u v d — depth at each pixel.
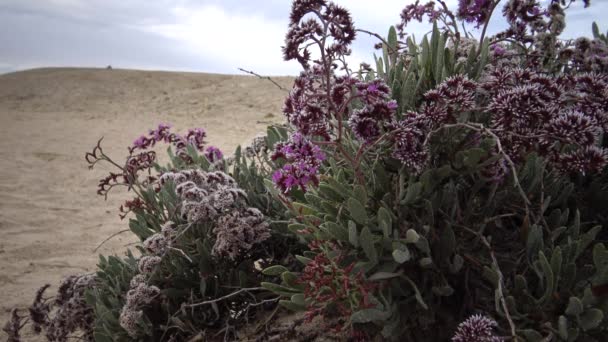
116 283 3.07
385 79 2.63
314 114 2.21
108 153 11.58
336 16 2.18
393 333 2.16
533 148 2.14
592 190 2.48
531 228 2.14
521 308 2.08
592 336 1.96
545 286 2.09
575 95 2.28
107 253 5.48
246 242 2.77
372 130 2.14
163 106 20.91
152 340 2.76
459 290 2.29
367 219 2.14
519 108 2.02
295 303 2.27
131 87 26.06
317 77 2.45
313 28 2.18
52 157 11.04
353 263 2.04
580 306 1.87
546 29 2.71
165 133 3.68
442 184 2.37
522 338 1.94
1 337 3.68
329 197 2.38
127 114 19.38
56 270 4.98
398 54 2.76
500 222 2.31
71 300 3.04
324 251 2.20
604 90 2.23
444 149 2.31
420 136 2.15
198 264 2.91
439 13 2.94
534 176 2.31
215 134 13.83
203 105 20.09
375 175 2.31
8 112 20.52
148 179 3.61
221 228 2.72
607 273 1.94
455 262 2.15
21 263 5.16
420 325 2.22
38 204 7.44
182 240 2.96
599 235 2.51
